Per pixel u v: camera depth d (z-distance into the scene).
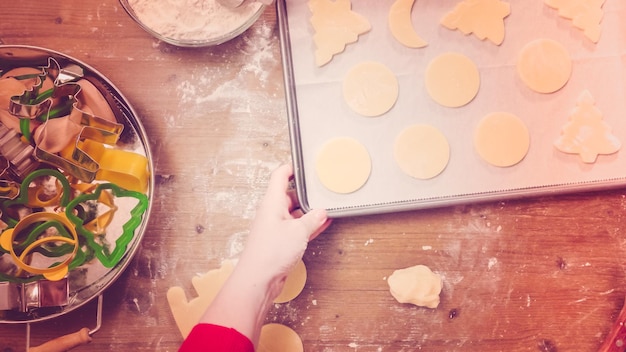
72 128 0.83
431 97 0.92
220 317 0.69
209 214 0.93
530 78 0.92
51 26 0.94
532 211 0.93
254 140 0.94
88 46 0.94
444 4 0.93
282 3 0.91
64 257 0.88
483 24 0.92
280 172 0.82
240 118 0.94
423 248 0.93
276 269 0.74
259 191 0.93
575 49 0.93
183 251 0.92
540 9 0.93
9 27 0.94
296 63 0.92
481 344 0.92
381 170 0.90
